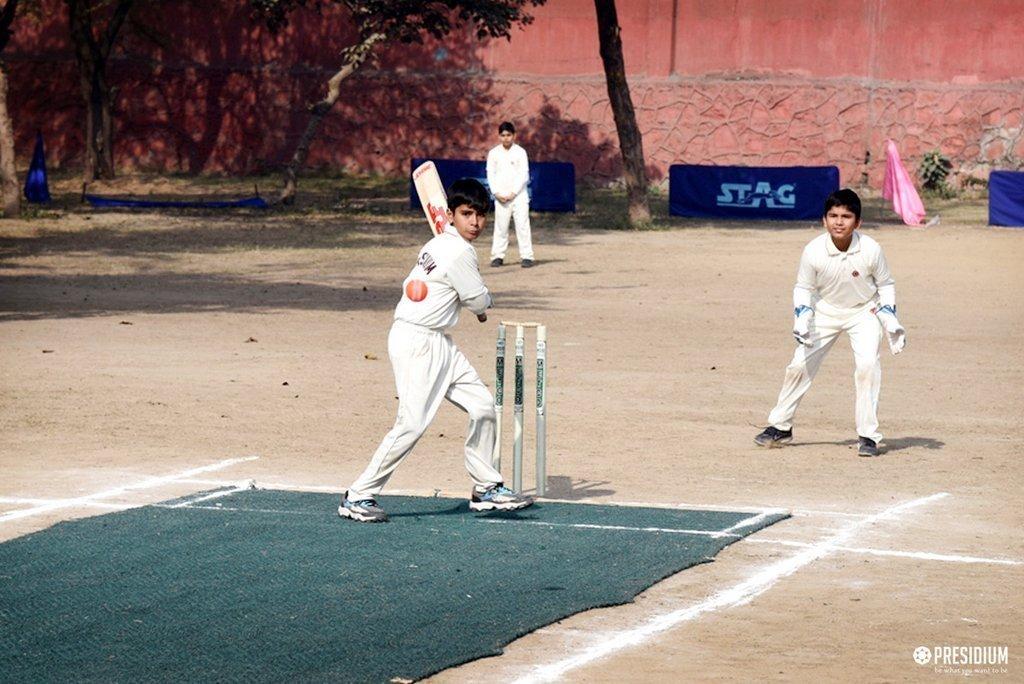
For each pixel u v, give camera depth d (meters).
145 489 16.27
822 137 73.06
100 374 23.84
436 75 77.06
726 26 73.38
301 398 22.12
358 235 51.09
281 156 79.06
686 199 61.53
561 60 75.69
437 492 16.08
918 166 72.69
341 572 12.62
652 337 29.42
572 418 20.91
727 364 25.98
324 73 78.44
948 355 27.48
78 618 11.22
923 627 11.27
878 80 72.69
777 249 48.81
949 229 56.78
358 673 9.89
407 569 12.73
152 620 11.18
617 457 18.34
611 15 55.97
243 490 16.17
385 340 28.50
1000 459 18.33
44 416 20.39
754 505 15.64
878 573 12.87
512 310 33.69
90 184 72.44
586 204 66.75
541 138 76.12
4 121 53.50
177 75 79.94
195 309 32.94
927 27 72.12
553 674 10.04
